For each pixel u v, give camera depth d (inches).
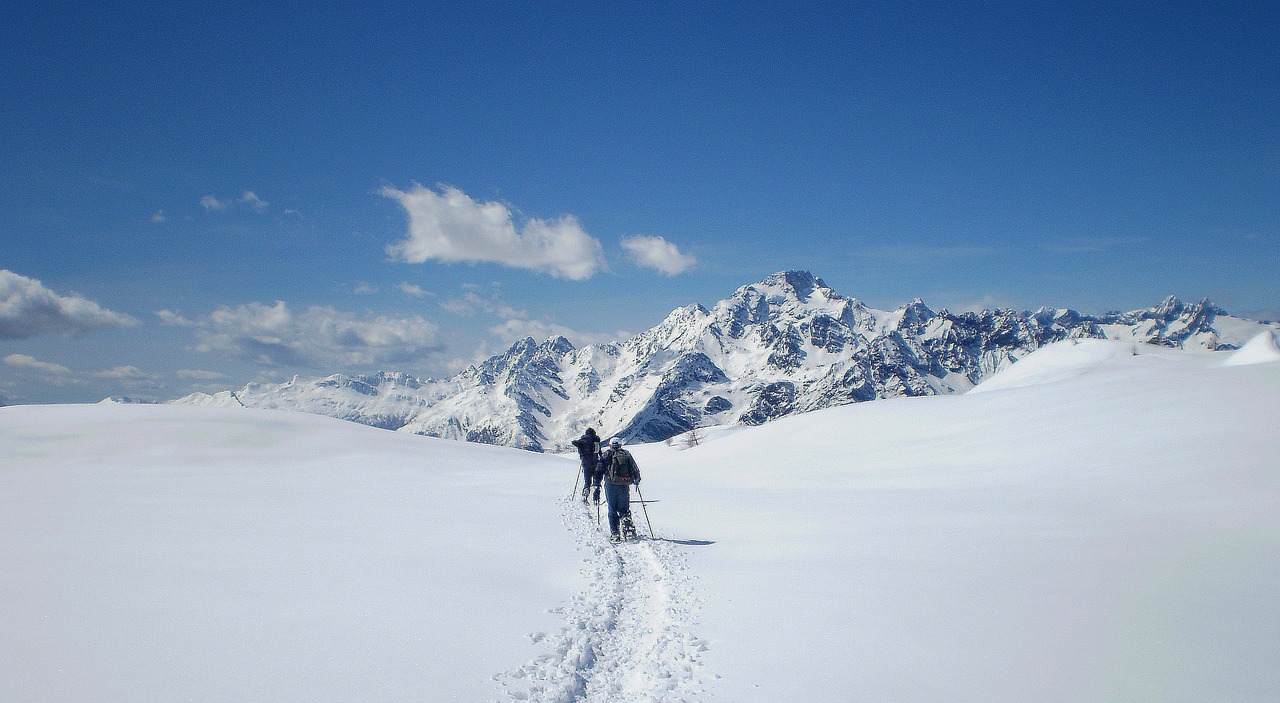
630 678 230.4
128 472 967.0
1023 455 946.7
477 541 447.8
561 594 331.0
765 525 550.3
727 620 284.7
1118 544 382.6
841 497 733.9
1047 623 253.0
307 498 687.1
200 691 186.1
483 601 301.7
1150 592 283.0
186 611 258.7
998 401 1473.9
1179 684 192.2
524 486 900.6
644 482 1111.0
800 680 213.5
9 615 240.1
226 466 1104.2
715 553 445.4
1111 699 185.2
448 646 238.1
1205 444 747.4
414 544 426.3
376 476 1032.2
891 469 1042.7
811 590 324.2
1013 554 375.6
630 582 375.9
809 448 1414.9
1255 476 577.3
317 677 201.8
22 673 190.1
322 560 364.8
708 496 798.5
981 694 194.9
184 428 1355.8
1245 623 239.6
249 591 293.4
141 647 217.5
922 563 368.5
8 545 367.2
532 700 198.1
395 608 279.6
